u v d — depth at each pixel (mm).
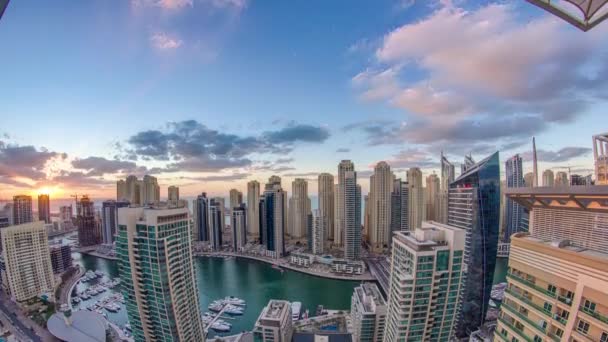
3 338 175250
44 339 174750
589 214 110562
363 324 141125
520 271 54844
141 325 110750
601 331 39625
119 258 111438
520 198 88812
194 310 120875
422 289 98188
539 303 50000
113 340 171750
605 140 113125
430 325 100062
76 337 161750
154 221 103750
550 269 48344
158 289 105750
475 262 175125
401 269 104625
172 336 107938
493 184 173375
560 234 120625
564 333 44406
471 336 164375
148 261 105438
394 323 104375
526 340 51469
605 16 27797
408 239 104938
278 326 138625
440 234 102875
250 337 174875
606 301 39125
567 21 30812
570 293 44812
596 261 41000
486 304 173625
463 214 183500
